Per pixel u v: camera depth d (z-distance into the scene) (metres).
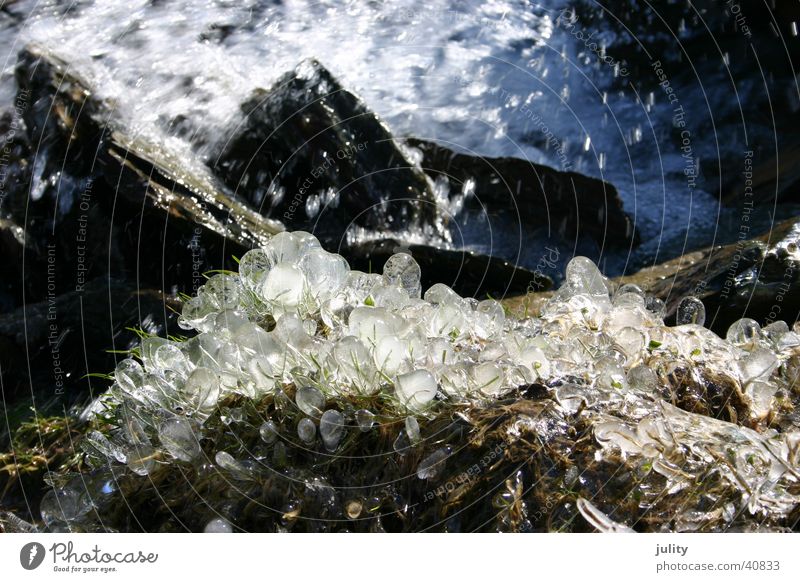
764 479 1.79
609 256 4.39
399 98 5.48
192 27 5.45
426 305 2.26
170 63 4.85
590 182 4.48
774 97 5.43
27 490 2.33
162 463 1.92
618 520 1.70
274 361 1.97
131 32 5.10
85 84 4.18
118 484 1.94
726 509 1.72
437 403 1.88
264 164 4.16
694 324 2.45
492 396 1.91
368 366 1.88
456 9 6.37
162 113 4.26
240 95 4.55
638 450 1.76
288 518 1.80
